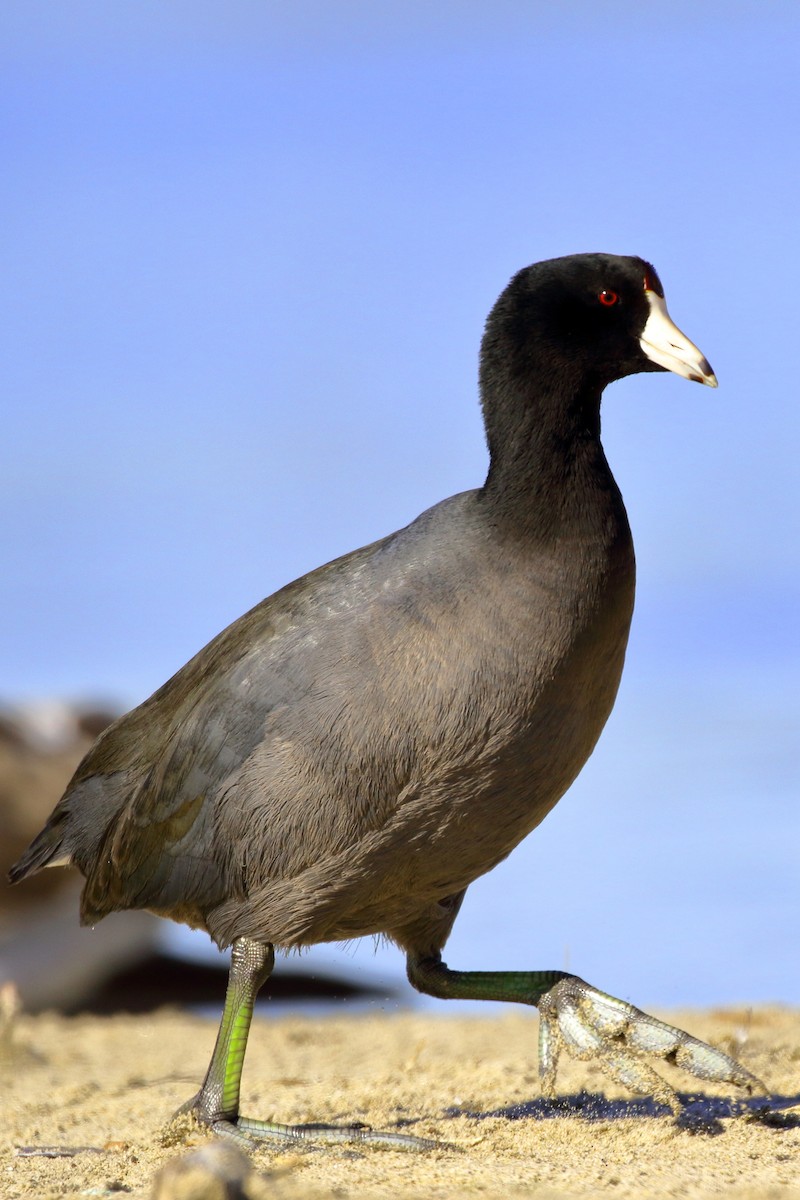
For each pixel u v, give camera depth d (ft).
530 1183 28.17
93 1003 64.44
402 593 31.60
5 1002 50.49
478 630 30.89
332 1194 26.30
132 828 34.71
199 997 65.98
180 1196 24.88
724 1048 42.70
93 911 36.50
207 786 33.04
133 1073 45.70
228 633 35.04
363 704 31.09
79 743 65.92
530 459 32.35
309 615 32.63
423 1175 29.19
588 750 32.78
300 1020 55.77
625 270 33.17
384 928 34.19
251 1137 32.73
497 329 33.58
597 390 33.63
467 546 31.73
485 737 30.81
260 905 32.65
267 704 32.22
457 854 32.19
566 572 31.32
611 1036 32.86
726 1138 31.83
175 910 34.55
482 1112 36.50
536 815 32.53
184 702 34.65
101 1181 30.04
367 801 31.27
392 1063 45.09
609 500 32.42
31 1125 37.78
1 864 62.95
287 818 31.78
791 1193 26.63
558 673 30.94
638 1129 32.86
